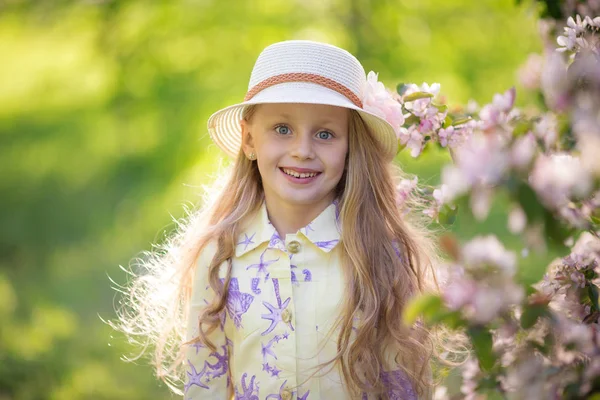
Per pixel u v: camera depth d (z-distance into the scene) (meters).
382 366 1.97
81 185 7.94
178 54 6.15
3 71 9.65
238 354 1.97
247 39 5.86
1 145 8.91
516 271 1.23
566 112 1.38
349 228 2.00
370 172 2.05
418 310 1.22
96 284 5.87
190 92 6.09
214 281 2.01
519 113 1.70
